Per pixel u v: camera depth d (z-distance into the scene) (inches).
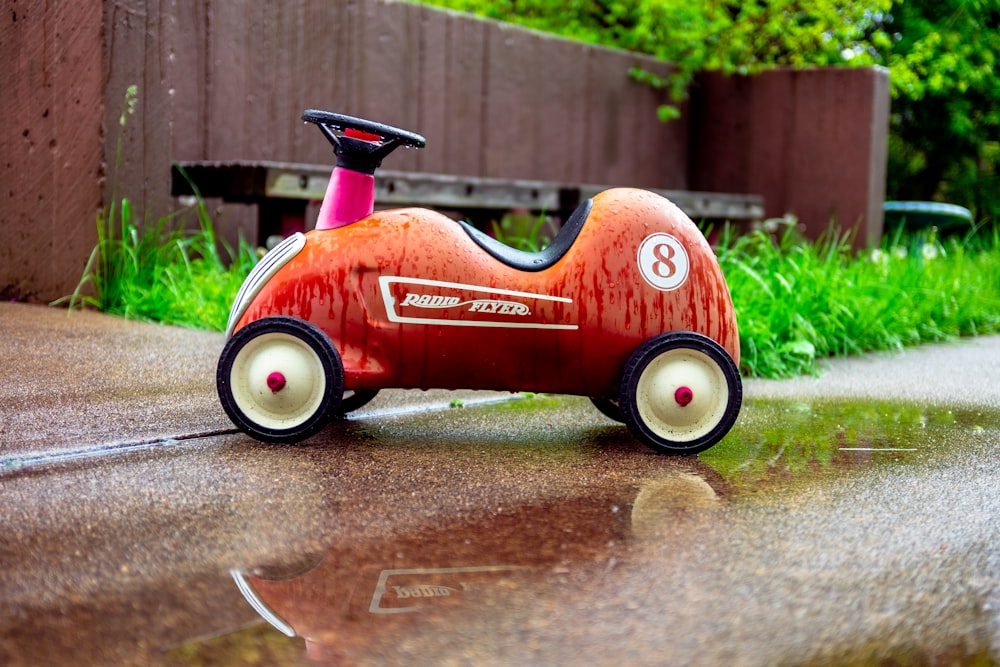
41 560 53.7
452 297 70.4
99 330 97.4
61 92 106.4
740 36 201.5
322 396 69.9
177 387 81.7
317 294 70.4
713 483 65.6
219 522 58.1
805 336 106.6
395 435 74.2
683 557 55.4
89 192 106.0
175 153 126.5
